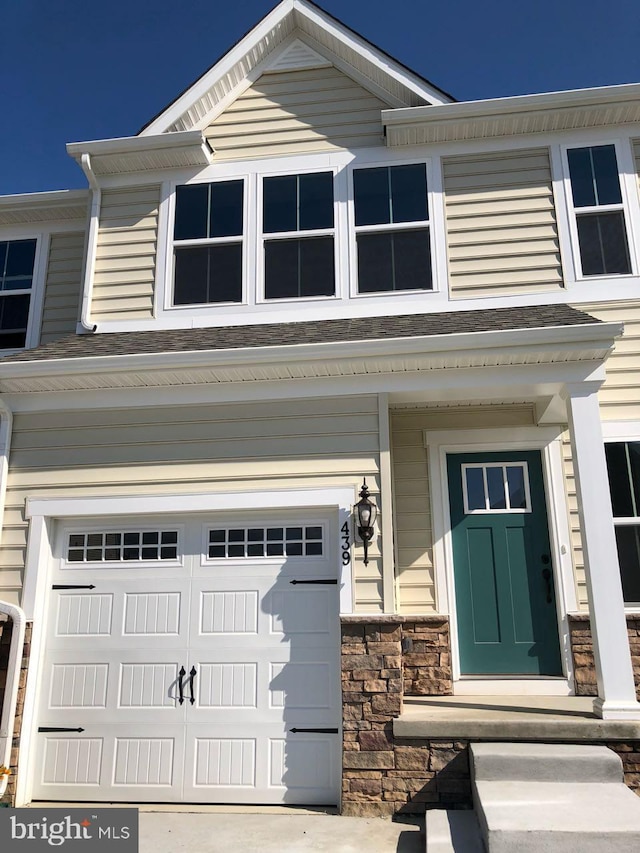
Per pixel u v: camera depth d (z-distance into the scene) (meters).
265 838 4.18
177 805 4.94
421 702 5.42
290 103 7.44
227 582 5.39
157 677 5.26
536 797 3.84
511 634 6.07
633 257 6.54
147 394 5.62
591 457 4.97
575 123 6.87
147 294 7.06
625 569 5.83
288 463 5.38
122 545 5.58
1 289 8.04
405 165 7.08
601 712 4.52
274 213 7.13
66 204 7.96
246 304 6.85
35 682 5.29
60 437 5.66
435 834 3.86
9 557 5.47
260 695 5.13
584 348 4.95
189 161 7.30
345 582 5.04
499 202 6.84
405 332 5.44
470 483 6.48
